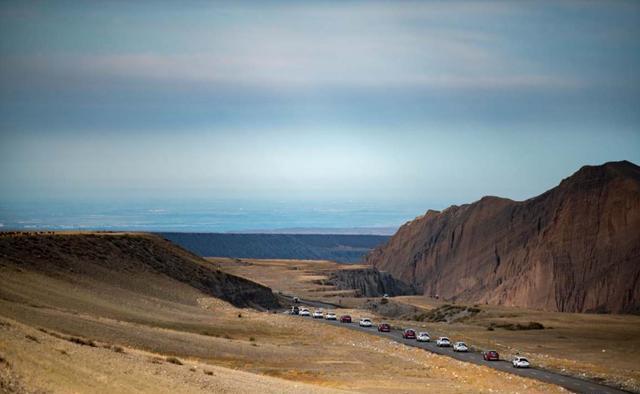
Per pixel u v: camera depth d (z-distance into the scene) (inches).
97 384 3799.2
